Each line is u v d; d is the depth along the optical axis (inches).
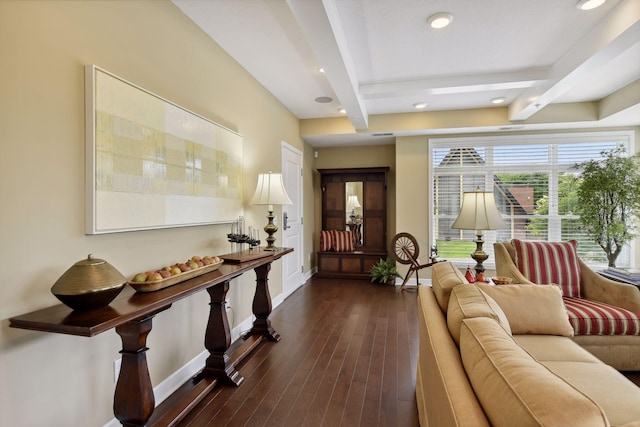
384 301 165.3
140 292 63.4
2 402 49.1
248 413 75.7
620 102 146.7
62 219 57.3
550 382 28.9
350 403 79.3
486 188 189.8
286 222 173.3
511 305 76.6
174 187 83.0
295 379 90.4
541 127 175.8
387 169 218.2
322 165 238.2
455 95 154.9
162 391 81.9
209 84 101.7
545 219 182.9
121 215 67.4
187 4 85.7
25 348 52.1
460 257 193.8
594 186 153.6
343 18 92.0
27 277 52.2
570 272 106.6
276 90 147.9
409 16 91.0
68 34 58.4
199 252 96.1
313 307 155.9
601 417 24.5
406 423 71.7
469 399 34.7
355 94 128.7
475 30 98.3
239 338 118.3
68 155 58.2
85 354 61.9
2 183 49.0
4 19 49.2
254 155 133.2
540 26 96.2
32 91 52.8
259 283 117.6
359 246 224.8
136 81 73.5
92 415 63.3
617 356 86.7
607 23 91.6
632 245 170.9
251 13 89.7
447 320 60.1
